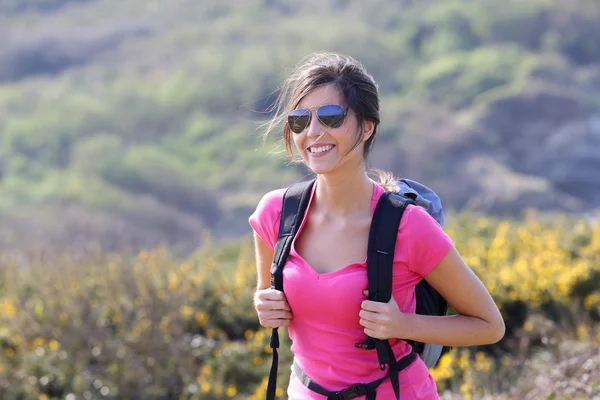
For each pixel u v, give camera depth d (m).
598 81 148.50
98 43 180.62
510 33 162.88
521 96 130.75
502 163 122.44
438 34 162.12
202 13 193.00
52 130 127.62
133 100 140.50
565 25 161.25
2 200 98.88
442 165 119.88
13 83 164.38
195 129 136.62
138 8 197.12
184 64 157.88
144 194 111.94
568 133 127.81
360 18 174.88
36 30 188.38
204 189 117.25
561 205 112.62
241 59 153.75
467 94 138.75
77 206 94.00
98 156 116.31
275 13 189.62
